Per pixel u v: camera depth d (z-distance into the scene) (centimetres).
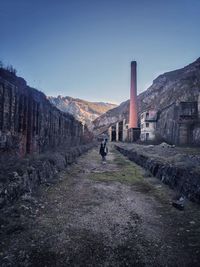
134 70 5794
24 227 445
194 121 3269
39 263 333
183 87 6412
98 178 990
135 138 5688
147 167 1219
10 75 1164
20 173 646
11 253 354
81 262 339
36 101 1167
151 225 481
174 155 1354
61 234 427
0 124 783
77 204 611
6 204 520
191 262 343
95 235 428
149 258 353
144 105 9788
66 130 2145
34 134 1134
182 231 450
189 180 693
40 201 613
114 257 354
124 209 582
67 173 1066
